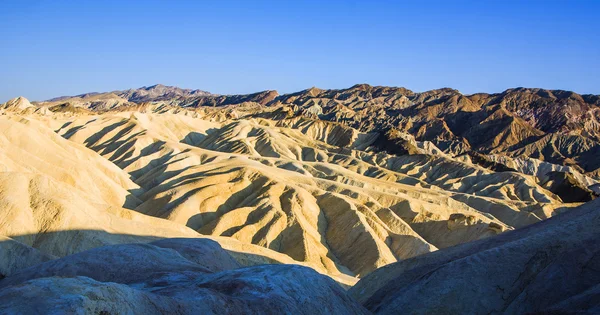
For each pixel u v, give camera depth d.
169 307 22.41
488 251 37.53
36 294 19.59
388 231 87.38
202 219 86.94
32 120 102.62
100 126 171.62
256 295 27.08
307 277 31.25
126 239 53.69
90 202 59.56
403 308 35.78
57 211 50.94
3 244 41.38
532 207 117.88
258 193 93.00
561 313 28.86
